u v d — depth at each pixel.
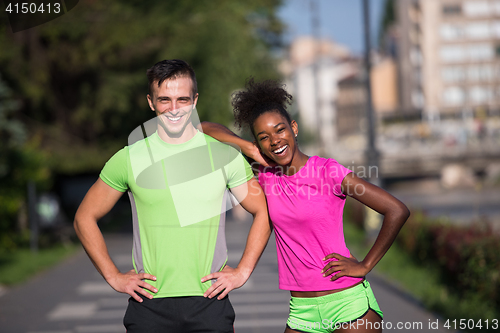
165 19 15.86
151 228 2.81
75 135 16.56
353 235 14.30
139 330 2.78
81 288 8.74
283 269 3.09
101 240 2.87
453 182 39.88
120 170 2.83
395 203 2.84
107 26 14.98
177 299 2.79
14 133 12.76
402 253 10.29
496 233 6.92
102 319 6.64
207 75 16.19
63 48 14.75
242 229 16.98
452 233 7.87
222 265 2.93
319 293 2.98
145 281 2.82
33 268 10.70
